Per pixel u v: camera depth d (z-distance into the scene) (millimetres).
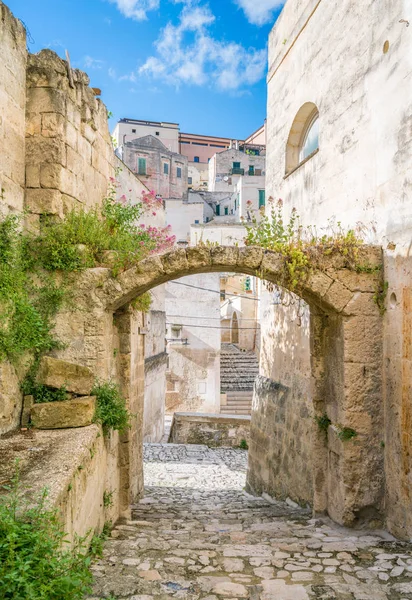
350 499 6074
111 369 6578
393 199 5801
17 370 5484
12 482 3506
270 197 10188
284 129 9641
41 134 5988
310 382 7477
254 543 5336
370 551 4945
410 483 5441
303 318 8117
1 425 5012
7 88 5504
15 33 5688
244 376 24766
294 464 8242
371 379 6145
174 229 38219
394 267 5844
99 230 6418
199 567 4363
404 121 5547
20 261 5762
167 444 15180
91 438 4852
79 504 4121
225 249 6141
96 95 7742
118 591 3670
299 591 3869
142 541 5211
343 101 7113
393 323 5895
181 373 21906
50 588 2457
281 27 9875
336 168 7320
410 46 5434
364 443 6109
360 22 6641
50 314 5953
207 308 22156
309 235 8281
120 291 6035
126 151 42844
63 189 6102
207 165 59938
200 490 10531
